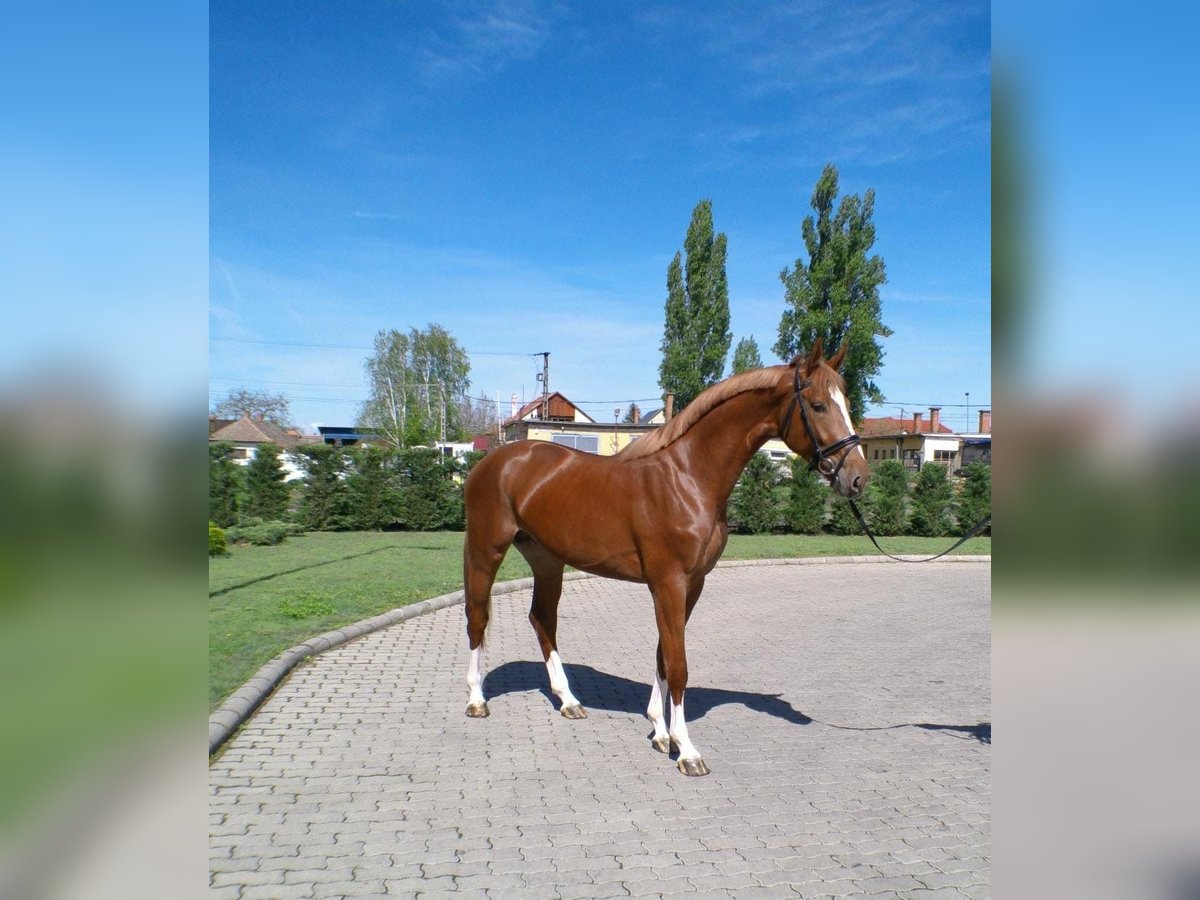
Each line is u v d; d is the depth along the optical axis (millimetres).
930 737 4660
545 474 4488
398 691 5281
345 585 8750
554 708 5059
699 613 8781
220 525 12898
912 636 7652
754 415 3930
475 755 4184
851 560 13070
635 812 3535
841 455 3684
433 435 55625
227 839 3176
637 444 4273
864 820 3502
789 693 5617
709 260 33156
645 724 4797
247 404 53719
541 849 3164
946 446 37844
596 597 9617
